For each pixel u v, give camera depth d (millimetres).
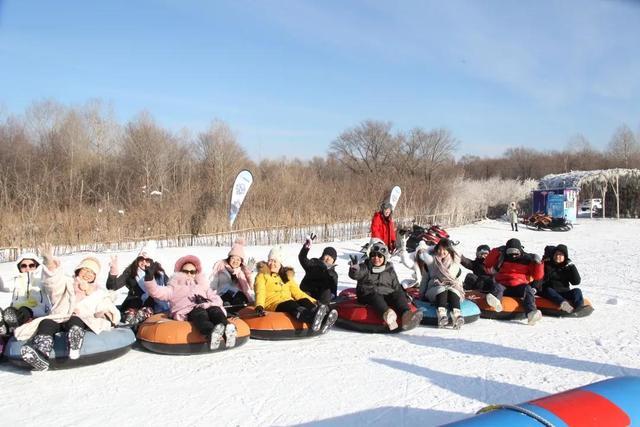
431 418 4875
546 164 81750
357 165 67562
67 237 17000
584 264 15773
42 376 5930
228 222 19891
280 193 22531
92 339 6246
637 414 3627
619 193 36656
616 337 7695
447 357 6719
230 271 8484
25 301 6863
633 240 22938
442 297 8227
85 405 5148
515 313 8758
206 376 5969
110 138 42125
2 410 5023
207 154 36688
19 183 19484
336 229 22297
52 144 38031
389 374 6059
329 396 5395
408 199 26844
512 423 3357
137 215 18938
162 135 39062
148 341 6707
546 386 5688
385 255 7992
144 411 5016
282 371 6148
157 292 6871
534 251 19672
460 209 29531
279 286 7906
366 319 7840
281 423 4770
